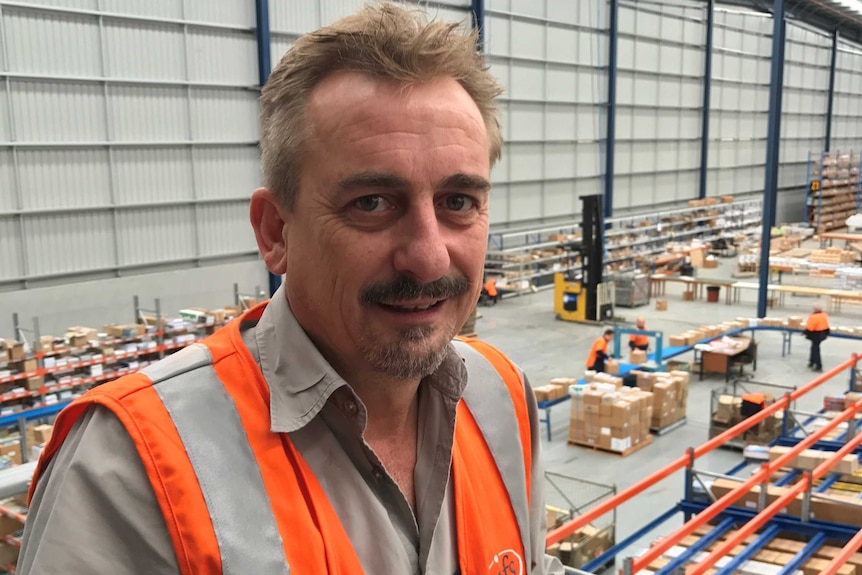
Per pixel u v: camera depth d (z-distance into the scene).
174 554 0.82
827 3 23.47
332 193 0.88
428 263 0.88
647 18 21.36
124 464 0.83
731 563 4.42
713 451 8.34
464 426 1.21
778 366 12.12
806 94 30.03
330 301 0.93
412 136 0.87
